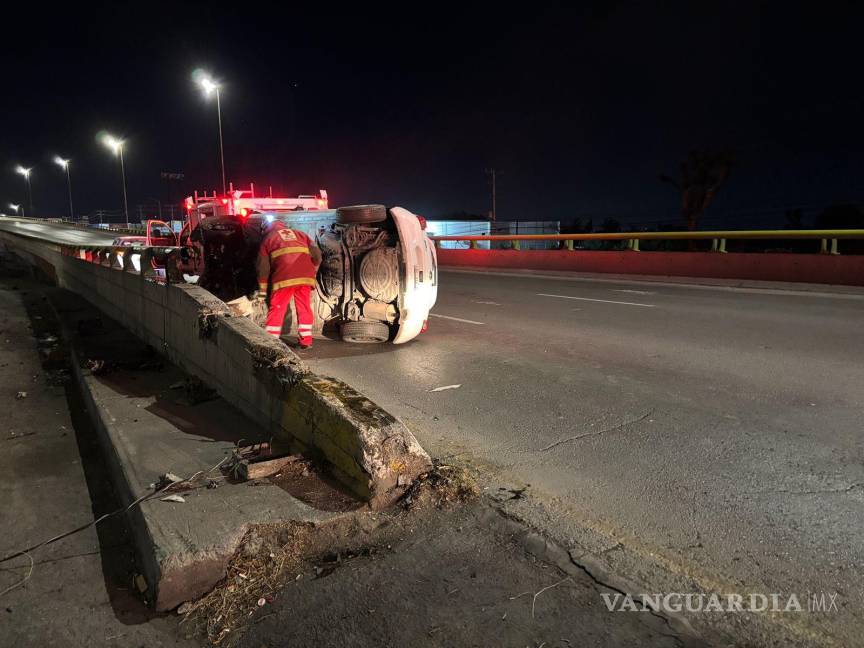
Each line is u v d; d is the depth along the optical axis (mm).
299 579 2855
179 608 2723
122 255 8633
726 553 3031
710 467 4074
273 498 3338
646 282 16188
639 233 17594
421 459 3535
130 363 6328
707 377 6320
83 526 3590
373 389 6066
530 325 9625
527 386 6105
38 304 12133
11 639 2568
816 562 2953
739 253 15359
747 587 2754
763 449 4375
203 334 5375
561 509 3475
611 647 2371
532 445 4508
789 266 14430
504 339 8516
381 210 7668
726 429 4789
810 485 3789
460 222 42719
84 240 46156
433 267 8156
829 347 7629
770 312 10438
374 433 3396
